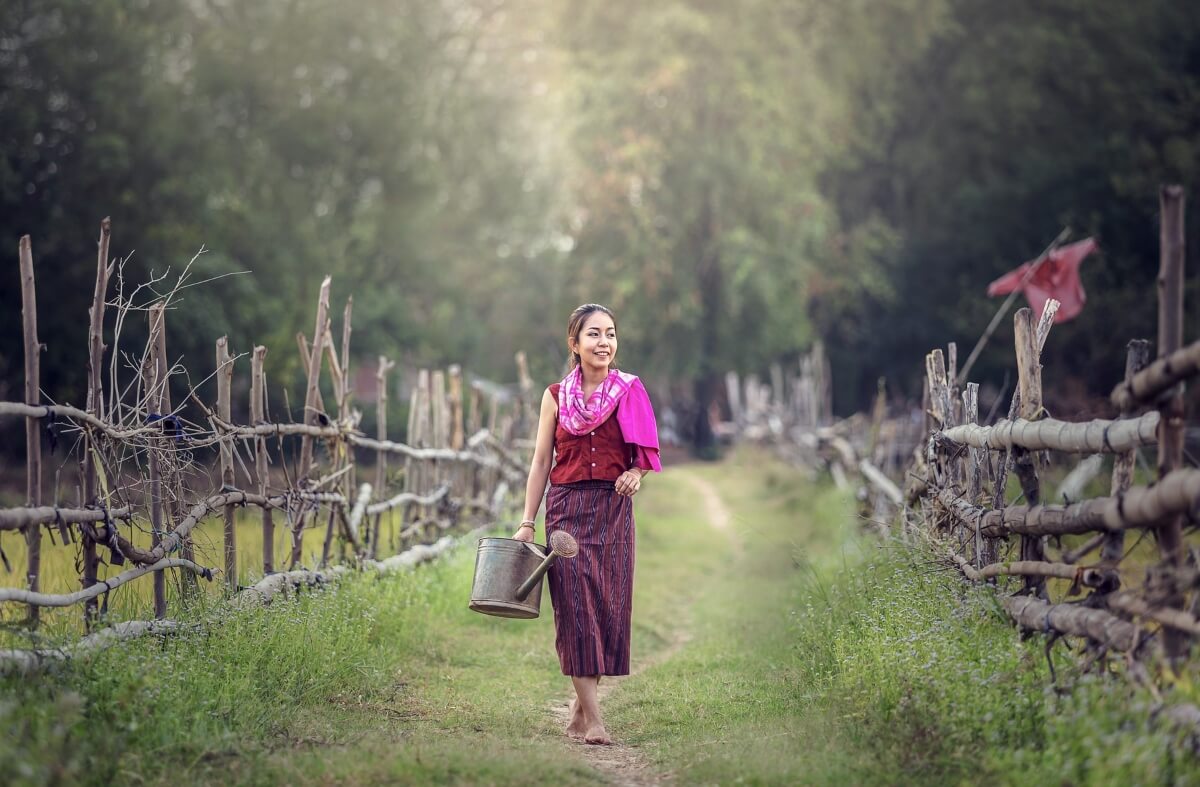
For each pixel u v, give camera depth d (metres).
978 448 6.16
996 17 42.59
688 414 47.31
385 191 37.19
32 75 22.64
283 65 34.12
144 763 4.04
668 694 6.46
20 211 22.06
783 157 35.56
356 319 33.72
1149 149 34.81
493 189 44.59
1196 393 15.96
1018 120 40.22
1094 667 4.24
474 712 5.80
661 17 32.03
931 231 43.09
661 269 33.91
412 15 38.03
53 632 4.96
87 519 5.00
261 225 29.17
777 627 8.21
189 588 5.89
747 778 4.32
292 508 7.15
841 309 43.47
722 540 16.73
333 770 4.23
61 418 4.89
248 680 5.11
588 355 5.54
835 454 19.84
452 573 9.74
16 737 3.61
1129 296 32.34
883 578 6.92
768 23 33.47
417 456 10.77
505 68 43.84
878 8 37.31
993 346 39.78
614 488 5.50
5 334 21.95
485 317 49.00
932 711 4.49
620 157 33.16
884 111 39.56
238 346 23.59
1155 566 3.88
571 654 5.41
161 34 26.92
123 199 23.20
